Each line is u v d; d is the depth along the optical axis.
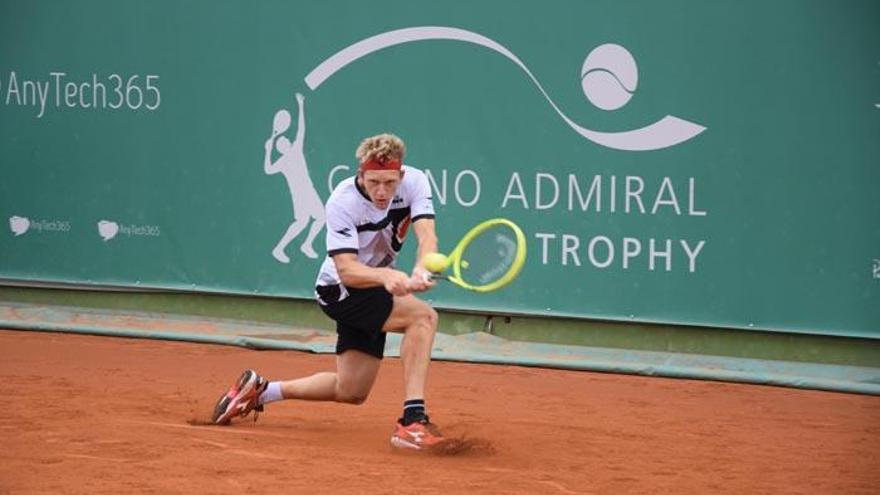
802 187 27.64
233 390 20.75
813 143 27.48
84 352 30.56
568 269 29.84
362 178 18.50
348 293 19.08
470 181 30.61
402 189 19.17
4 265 35.62
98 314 34.62
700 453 20.08
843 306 27.42
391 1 31.11
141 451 18.70
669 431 22.03
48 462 17.97
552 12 29.58
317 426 21.23
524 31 29.86
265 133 32.62
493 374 28.56
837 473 18.78
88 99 34.56
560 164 29.73
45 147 35.09
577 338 30.08
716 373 27.95
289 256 32.50
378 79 31.38
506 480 17.45
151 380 26.34
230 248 33.12
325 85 31.94
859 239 27.22
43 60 34.97
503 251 21.41
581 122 29.50
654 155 28.86
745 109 28.02
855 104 27.08
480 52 30.31
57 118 34.91
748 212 28.14
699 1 28.25
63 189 34.91
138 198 34.09
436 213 30.98
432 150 30.95
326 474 17.44
